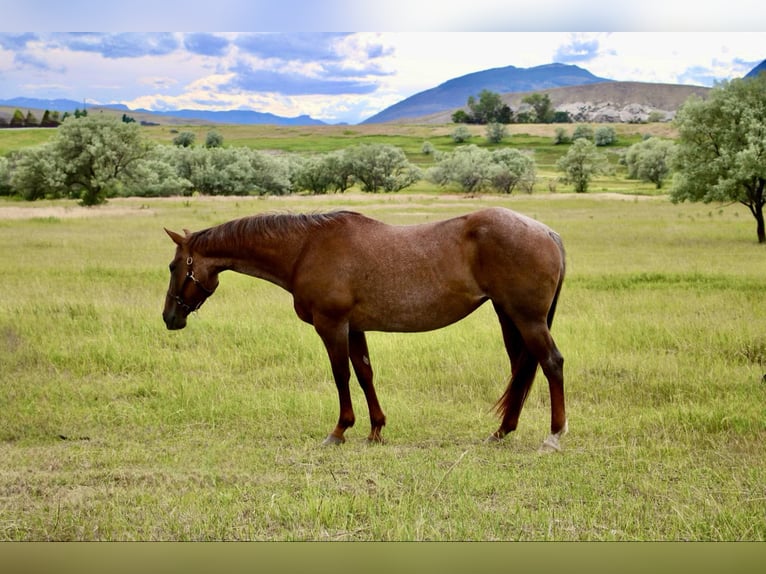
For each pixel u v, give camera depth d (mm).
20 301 11078
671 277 14125
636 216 32000
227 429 6234
